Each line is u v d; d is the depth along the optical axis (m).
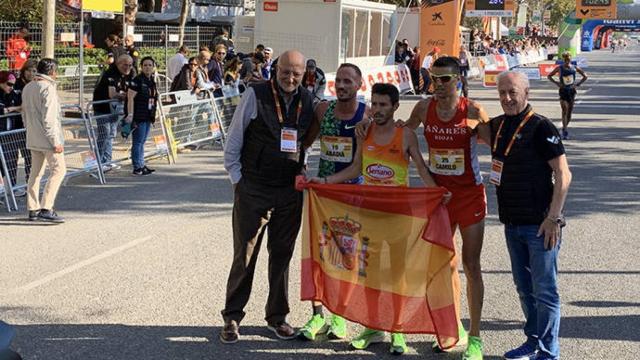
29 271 6.84
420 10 27.39
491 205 9.74
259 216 5.22
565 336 5.49
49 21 14.00
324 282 5.20
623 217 9.25
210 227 8.53
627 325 5.73
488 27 61.59
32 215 8.69
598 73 43.84
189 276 6.75
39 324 5.58
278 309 5.41
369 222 5.05
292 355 5.12
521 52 52.44
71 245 7.72
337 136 5.28
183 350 5.16
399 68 25.89
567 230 8.60
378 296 5.09
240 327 5.60
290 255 5.40
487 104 23.31
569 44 66.50
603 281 6.78
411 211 4.95
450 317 4.99
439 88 4.84
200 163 12.85
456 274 5.35
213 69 15.28
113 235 8.13
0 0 25.39
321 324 5.51
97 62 22.53
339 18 22.80
